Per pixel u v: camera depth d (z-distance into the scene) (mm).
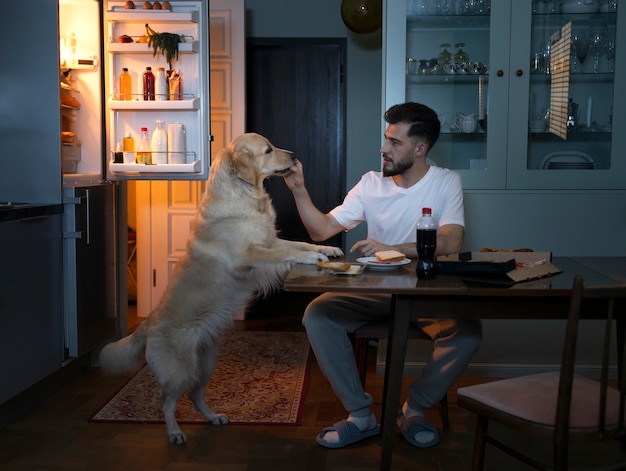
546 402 1655
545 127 3289
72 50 3521
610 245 3262
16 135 3029
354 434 2432
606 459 2316
